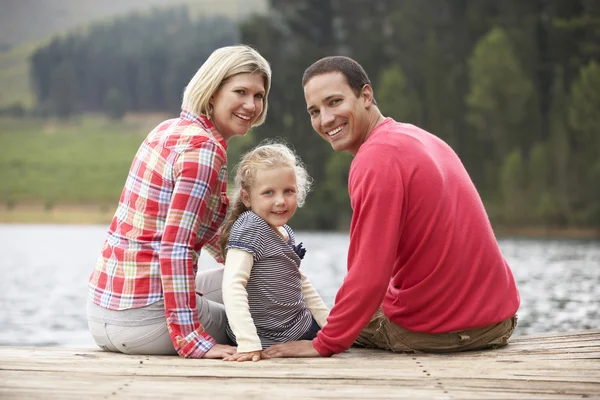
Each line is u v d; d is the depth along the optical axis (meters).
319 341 3.09
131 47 179.12
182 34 190.88
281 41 71.31
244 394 2.36
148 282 3.12
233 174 3.49
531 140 64.31
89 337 10.61
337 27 73.69
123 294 3.14
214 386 2.47
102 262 3.25
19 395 2.33
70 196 112.31
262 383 2.53
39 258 33.94
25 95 172.00
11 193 111.12
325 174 63.59
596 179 55.88
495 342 3.25
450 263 3.09
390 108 66.94
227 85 3.29
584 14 66.44
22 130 144.00
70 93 165.12
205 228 3.32
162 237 3.08
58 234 65.12
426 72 68.19
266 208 3.25
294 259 3.35
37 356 3.09
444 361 2.97
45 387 2.45
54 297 17.55
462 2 72.31
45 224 99.69
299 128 64.62
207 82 3.27
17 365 2.84
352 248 3.09
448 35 71.69
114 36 182.25
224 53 3.30
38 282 21.89
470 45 70.62
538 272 21.69
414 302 3.14
